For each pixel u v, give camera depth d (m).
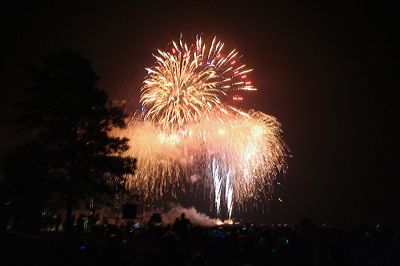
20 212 28.30
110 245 17.61
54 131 26.11
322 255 15.76
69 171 26.23
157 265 15.03
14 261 21.42
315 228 16.44
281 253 18.34
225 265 21.25
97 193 27.25
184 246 21.20
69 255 20.50
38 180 25.55
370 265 18.86
